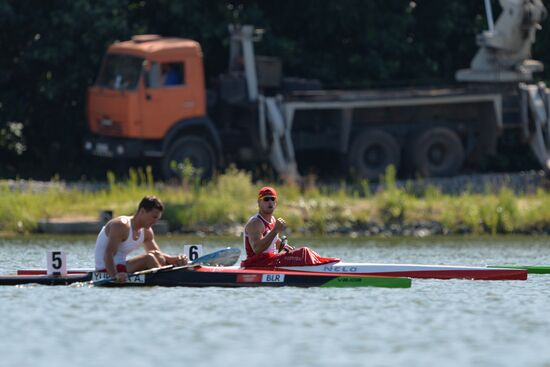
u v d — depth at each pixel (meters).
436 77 137.12
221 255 58.97
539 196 106.62
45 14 124.19
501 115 121.50
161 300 52.31
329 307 50.72
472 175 121.00
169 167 111.06
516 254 77.94
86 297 53.19
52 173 125.38
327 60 131.75
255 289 56.25
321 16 129.50
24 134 129.12
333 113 117.44
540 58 138.75
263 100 113.81
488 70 122.19
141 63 109.00
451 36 138.62
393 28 131.62
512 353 40.72
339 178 121.44
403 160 120.75
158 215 56.19
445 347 41.75
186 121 110.94
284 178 111.12
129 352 40.50
